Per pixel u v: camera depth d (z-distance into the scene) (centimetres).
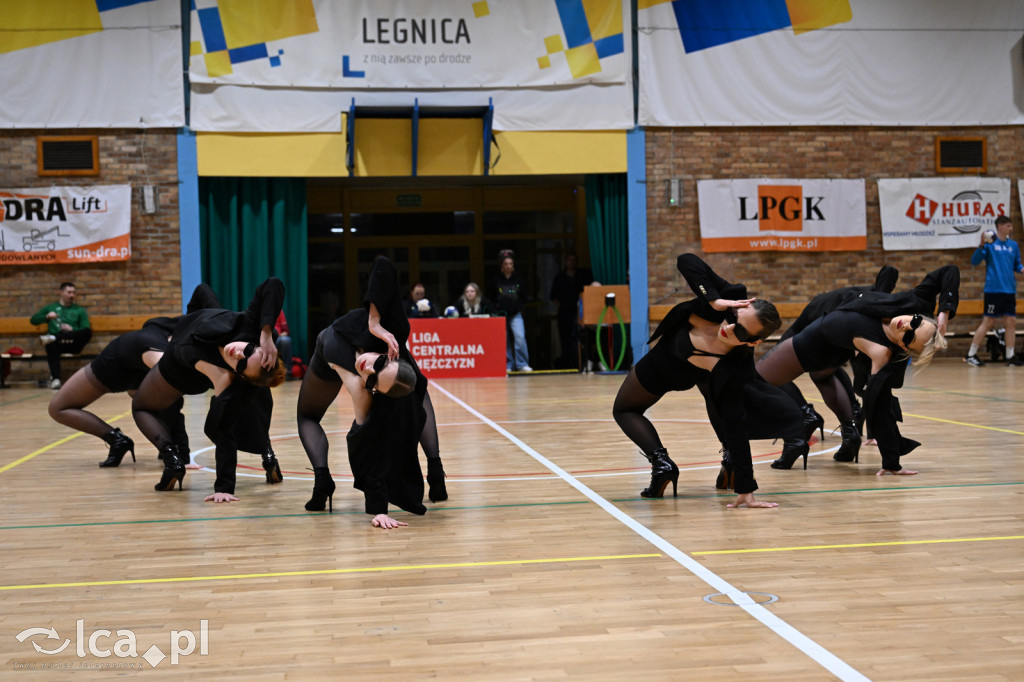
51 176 1366
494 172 1437
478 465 596
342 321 433
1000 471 538
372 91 1409
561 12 1435
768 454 625
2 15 1348
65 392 605
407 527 419
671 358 456
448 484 530
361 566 351
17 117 1355
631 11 1448
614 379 1325
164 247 1388
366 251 1762
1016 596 298
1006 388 1058
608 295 1410
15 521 446
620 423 485
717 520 422
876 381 524
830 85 1476
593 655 251
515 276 1477
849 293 601
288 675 240
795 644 256
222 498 487
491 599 305
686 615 284
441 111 1416
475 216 1775
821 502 459
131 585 329
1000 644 254
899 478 524
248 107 1389
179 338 495
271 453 540
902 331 519
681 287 1469
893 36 1482
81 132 1369
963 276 1512
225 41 1380
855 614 281
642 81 1448
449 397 1084
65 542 399
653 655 250
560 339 1659
